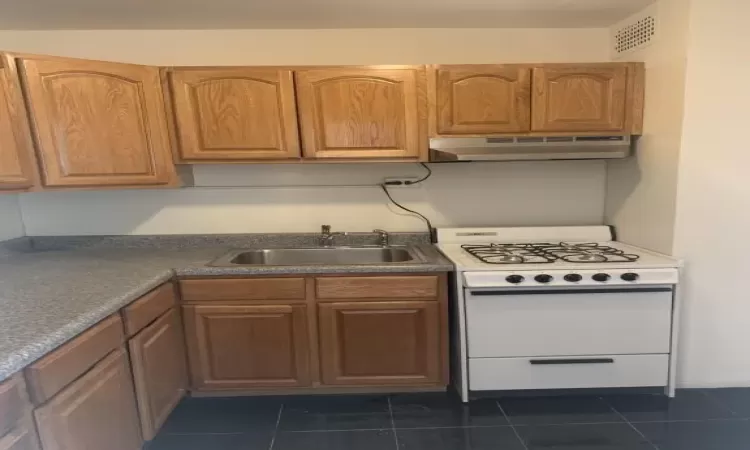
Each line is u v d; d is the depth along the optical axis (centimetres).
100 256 223
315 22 224
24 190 181
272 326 203
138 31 230
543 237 246
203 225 250
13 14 201
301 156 216
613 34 235
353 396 218
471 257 212
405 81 210
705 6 183
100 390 137
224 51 235
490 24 231
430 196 253
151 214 247
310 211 252
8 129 174
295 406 210
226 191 248
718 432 184
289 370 208
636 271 190
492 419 197
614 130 215
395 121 213
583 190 253
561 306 197
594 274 190
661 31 200
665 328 198
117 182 201
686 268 201
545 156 213
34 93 179
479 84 211
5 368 101
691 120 190
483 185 252
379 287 201
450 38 237
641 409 201
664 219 204
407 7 204
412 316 204
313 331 204
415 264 202
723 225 198
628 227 231
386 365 208
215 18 215
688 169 194
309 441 185
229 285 199
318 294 201
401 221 254
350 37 236
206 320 202
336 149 215
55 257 221
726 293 204
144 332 167
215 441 185
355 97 211
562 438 183
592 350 201
